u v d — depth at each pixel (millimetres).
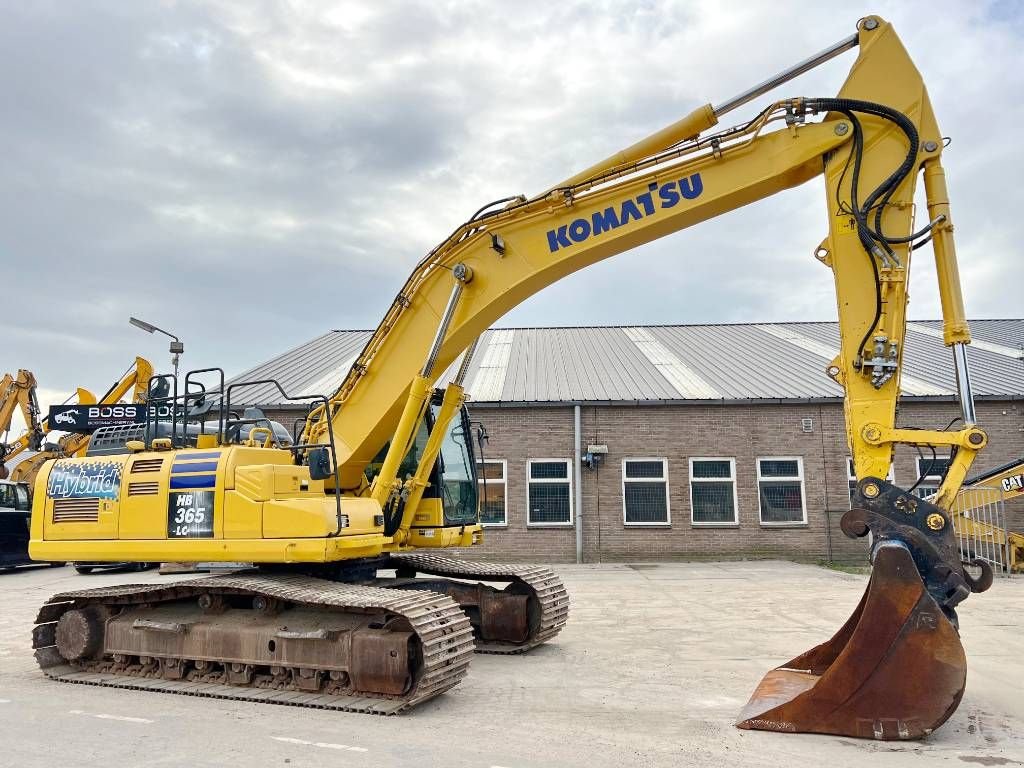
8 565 18594
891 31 6383
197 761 5234
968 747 5398
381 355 7957
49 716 6414
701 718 6188
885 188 6148
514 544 19297
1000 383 19656
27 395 23156
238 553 7211
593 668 8008
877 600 5629
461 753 5371
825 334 26125
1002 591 13578
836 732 5648
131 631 7785
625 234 6980
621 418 19641
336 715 6391
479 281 7488
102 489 7973
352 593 6980
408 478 8219
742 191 6648
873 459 5977
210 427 9898
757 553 19016
